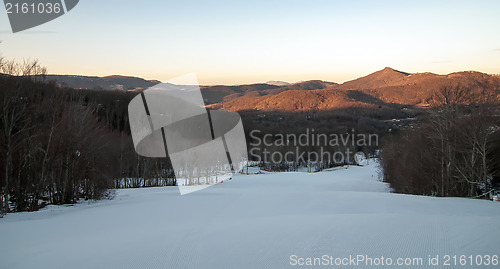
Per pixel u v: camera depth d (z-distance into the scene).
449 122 34.62
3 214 20.48
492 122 31.44
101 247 10.81
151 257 9.48
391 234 10.32
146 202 24.81
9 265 9.39
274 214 17.92
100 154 31.14
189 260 9.09
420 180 42.06
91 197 29.70
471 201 24.64
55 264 9.30
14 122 22.58
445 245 8.95
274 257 8.88
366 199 26.06
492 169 35.44
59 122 26.72
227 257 9.14
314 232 11.23
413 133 48.03
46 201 27.41
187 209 20.64
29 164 24.23
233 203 23.47
